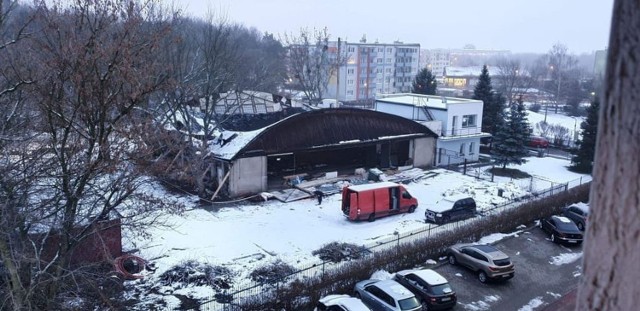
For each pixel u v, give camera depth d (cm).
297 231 2539
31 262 1195
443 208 2678
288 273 1938
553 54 14488
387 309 1645
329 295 1723
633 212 112
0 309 1120
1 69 1341
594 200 122
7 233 1158
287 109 4194
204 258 2138
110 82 1322
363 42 9575
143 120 1655
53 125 1298
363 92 9344
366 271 1934
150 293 1791
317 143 3384
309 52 7506
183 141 2362
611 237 117
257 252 2248
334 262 2102
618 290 117
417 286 1805
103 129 1291
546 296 1920
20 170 1322
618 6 112
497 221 2550
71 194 1291
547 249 2386
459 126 4259
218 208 2856
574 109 8188
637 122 109
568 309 1809
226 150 3123
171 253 2170
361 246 2262
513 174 3947
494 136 4238
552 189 3181
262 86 5359
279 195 3109
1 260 1291
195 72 3181
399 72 10031
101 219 1471
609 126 116
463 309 1803
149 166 1541
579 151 4169
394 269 2061
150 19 3259
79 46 1238
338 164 4000
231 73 3447
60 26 1527
